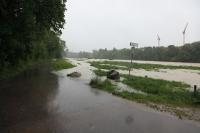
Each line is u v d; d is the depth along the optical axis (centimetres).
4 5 1802
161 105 1206
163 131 769
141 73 3744
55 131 724
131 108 1075
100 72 3066
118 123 831
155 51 15538
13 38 2173
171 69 5397
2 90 1380
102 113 959
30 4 1947
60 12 2328
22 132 707
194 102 1320
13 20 2028
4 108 969
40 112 928
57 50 8319
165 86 1955
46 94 1305
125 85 1934
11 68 2517
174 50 14038
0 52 2108
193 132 774
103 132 732
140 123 845
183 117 976
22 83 1703
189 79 2998
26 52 2953
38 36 3042
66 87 1611
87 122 827
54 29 2455
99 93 1435
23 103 1066
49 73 2633
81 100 1195
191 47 12719
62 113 930
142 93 1569
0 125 764
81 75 2589
